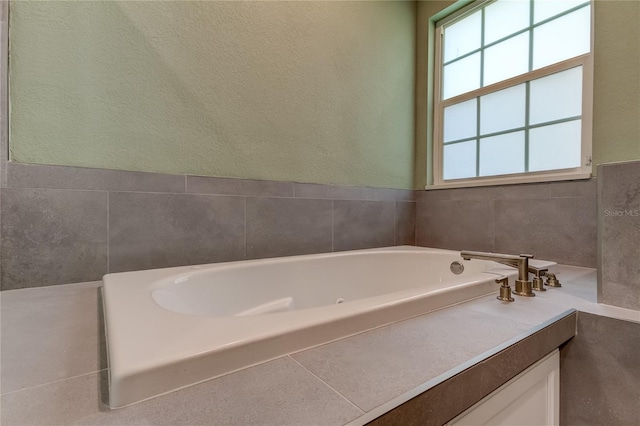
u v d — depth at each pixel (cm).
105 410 37
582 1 154
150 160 122
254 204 146
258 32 147
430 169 213
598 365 77
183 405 38
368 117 190
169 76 125
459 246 193
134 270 118
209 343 46
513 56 179
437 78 213
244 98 143
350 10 181
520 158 177
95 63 111
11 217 99
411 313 72
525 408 67
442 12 204
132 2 117
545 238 159
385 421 38
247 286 120
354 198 183
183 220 128
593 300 89
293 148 159
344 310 62
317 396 41
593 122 144
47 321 72
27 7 100
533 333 65
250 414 37
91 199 111
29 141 101
